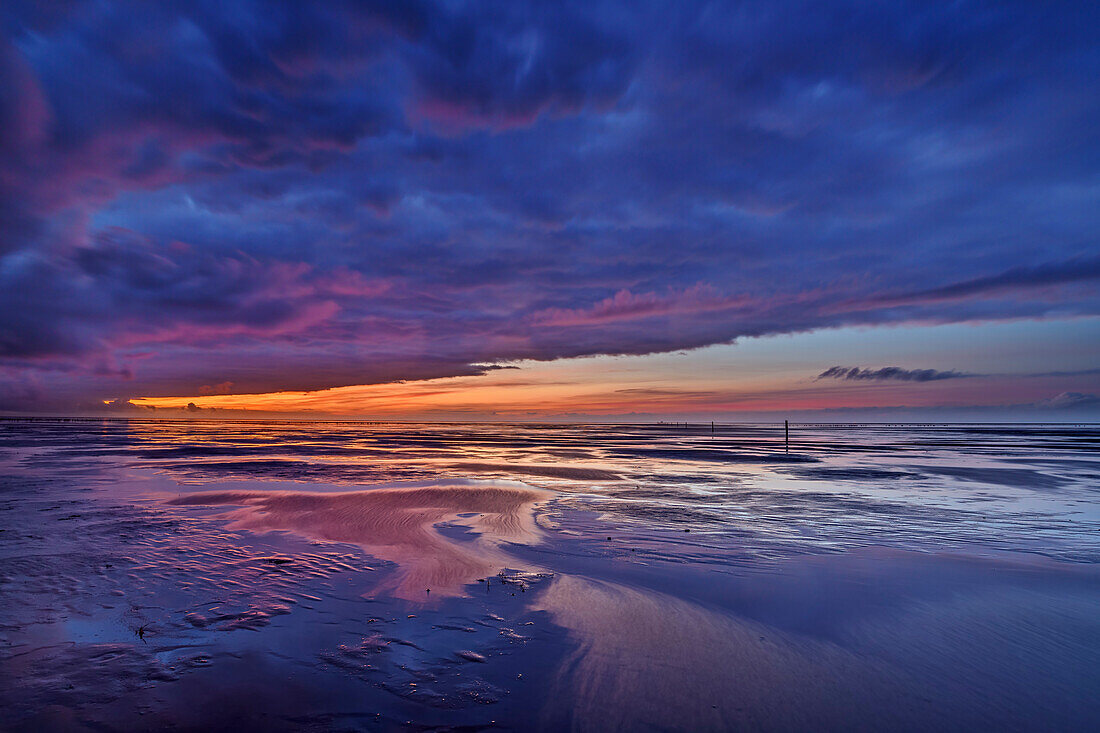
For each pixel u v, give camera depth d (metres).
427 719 4.79
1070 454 42.19
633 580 8.87
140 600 7.58
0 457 32.75
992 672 5.79
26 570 8.91
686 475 26.03
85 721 4.63
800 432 118.38
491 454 41.25
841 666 5.91
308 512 14.79
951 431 122.75
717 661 6.00
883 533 12.66
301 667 5.68
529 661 5.93
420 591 8.20
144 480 21.83
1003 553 10.77
